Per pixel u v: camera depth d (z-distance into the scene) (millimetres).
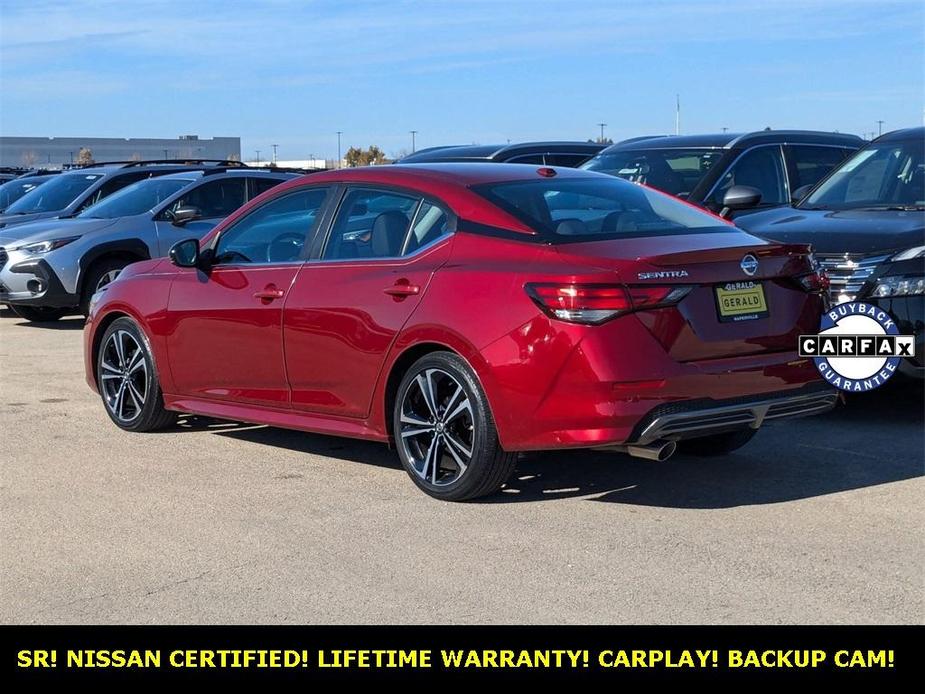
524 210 5656
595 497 5797
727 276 5332
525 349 5223
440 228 5809
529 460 6586
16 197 19531
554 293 5141
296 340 6277
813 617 4215
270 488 6082
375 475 6324
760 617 4223
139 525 5465
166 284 7125
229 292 6684
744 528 5246
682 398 5172
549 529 5281
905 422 7414
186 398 7094
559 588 4539
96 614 4391
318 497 5887
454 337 5469
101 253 12992
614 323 5090
